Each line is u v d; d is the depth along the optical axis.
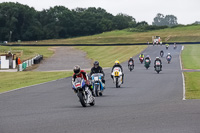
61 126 30.19
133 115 35.69
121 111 39.12
